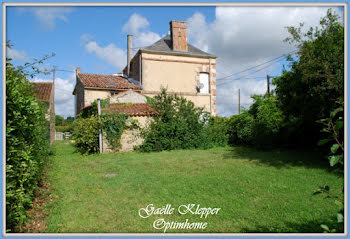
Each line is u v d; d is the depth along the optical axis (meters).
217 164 9.77
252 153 13.17
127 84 21.59
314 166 9.17
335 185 6.55
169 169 8.85
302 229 4.04
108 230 4.07
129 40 24.81
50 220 4.41
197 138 15.49
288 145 15.59
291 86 12.02
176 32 22.97
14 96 3.87
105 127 14.13
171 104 15.69
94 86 19.98
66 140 27.16
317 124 11.62
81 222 4.36
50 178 7.47
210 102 23.22
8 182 3.61
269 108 15.70
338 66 8.38
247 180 7.11
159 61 21.91
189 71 22.81
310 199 5.44
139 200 5.48
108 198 5.62
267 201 5.34
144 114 14.92
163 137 14.88
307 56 8.90
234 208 4.96
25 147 4.32
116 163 10.27
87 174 8.12
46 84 20.61
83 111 19.64
